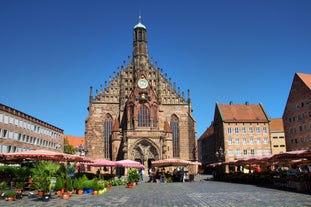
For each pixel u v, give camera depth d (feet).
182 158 336.49
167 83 352.28
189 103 347.97
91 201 99.14
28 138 302.86
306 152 128.26
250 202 91.50
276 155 149.18
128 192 135.23
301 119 329.11
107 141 331.16
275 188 142.51
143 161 306.55
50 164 105.19
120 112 335.67
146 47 364.99
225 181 228.02
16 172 140.15
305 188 128.16
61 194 117.60
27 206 88.02
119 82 346.95
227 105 400.06
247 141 374.43
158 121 326.85
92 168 316.40
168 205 88.07
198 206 84.89
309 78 337.11
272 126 421.18
